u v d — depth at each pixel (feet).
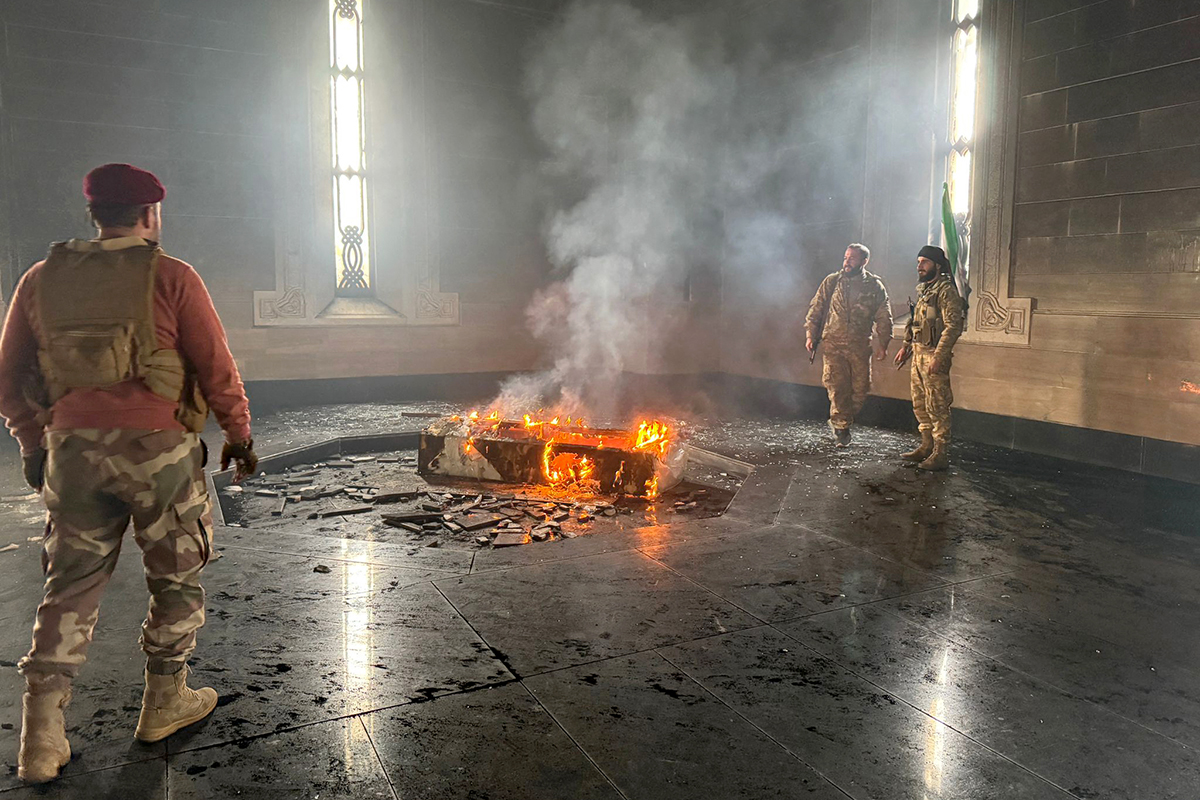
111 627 10.12
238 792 6.86
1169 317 20.84
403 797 6.85
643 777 7.21
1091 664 9.71
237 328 31.99
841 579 12.60
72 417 6.77
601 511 18.21
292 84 31.99
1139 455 21.52
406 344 35.12
